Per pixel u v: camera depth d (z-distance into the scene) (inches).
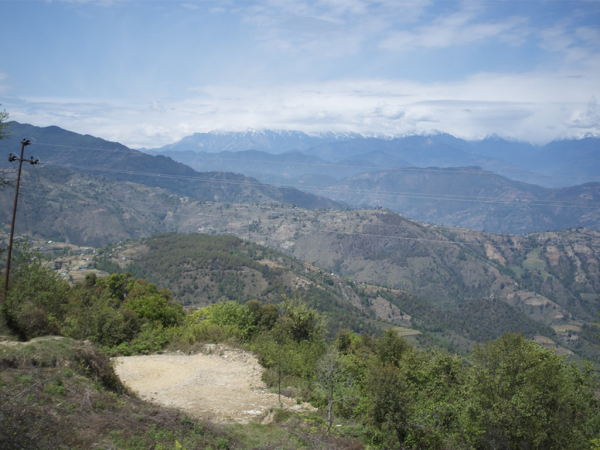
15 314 767.1
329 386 778.2
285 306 1544.0
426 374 862.5
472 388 751.7
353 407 840.3
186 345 1219.2
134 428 546.0
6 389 529.7
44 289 1168.8
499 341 859.4
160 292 2549.2
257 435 641.6
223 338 1331.2
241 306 1678.2
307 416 768.3
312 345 1264.8
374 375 764.6
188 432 582.6
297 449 601.3
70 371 629.6
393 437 708.0
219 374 996.6
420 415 717.3
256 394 877.8
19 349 629.9
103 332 1165.7
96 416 546.0
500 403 707.4
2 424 436.5
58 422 496.7
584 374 904.3
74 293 1359.5
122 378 906.7
